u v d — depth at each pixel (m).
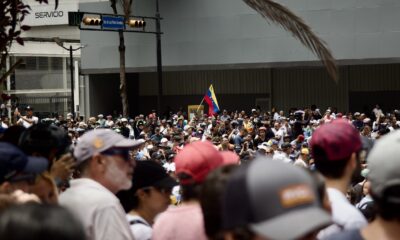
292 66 46.69
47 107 59.72
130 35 51.03
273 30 47.19
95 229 4.96
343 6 45.09
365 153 5.63
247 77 52.88
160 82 40.41
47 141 5.42
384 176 3.46
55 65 59.97
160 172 6.12
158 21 40.38
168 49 50.22
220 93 54.09
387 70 48.34
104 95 55.16
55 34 62.00
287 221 2.60
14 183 4.55
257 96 52.62
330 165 5.02
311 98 50.53
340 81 49.59
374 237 3.71
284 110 51.59
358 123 34.06
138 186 6.06
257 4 8.47
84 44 52.38
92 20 35.38
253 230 2.65
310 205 2.66
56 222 2.33
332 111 43.56
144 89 57.81
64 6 61.28
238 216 2.71
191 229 4.84
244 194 2.69
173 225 4.90
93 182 5.27
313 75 50.38
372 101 48.97
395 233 3.53
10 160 4.48
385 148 3.48
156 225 5.03
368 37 44.69
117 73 52.75
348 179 5.07
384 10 44.28
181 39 49.84
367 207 7.54
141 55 50.78
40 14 61.56
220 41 48.75
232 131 30.50
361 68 49.06
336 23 45.31
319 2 45.56
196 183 4.93
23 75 58.81
